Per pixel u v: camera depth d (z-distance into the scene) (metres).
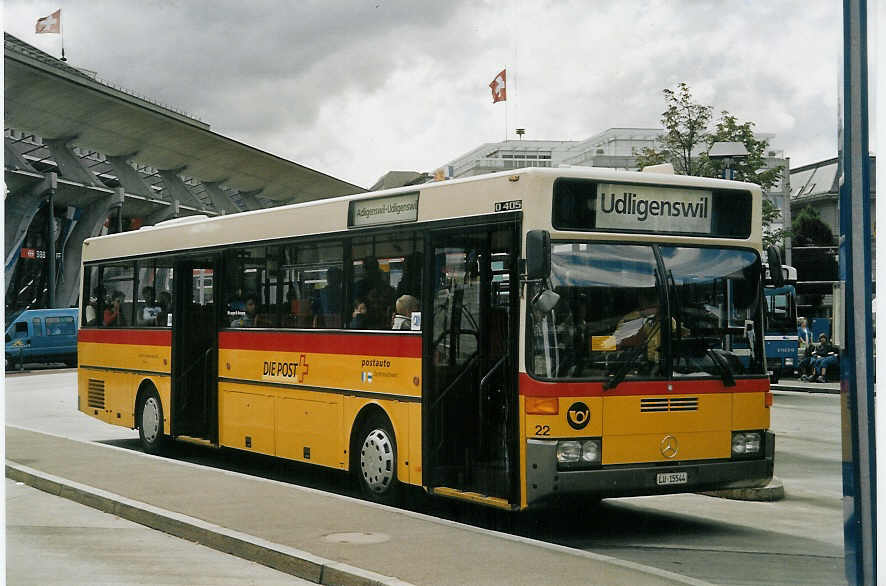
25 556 8.72
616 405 9.23
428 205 10.73
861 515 6.42
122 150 69.44
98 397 17.88
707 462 9.55
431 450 10.45
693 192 9.91
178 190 76.38
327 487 13.07
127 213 72.12
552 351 9.16
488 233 9.94
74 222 67.06
